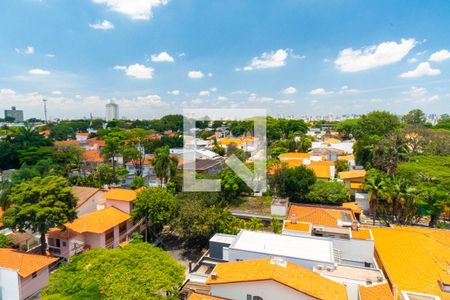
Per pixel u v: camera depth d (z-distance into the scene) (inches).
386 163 1784.0
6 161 2591.0
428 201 1280.8
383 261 864.3
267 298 657.0
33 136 2851.9
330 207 1366.9
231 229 1180.5
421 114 3503.9
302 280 666.2
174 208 1289.4
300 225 1048.8
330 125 6978.4
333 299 608.4
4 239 1128.2
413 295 658.2
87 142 3779.5
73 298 614.5
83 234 1197.1
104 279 673.6
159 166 1841.8
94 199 1491.1
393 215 1476.4
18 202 1086.4
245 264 749.9
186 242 1336.1
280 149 3009.4
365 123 2974.9
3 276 885.2
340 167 2249.0
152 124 5433.1
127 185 2156.7
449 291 702.5
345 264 803.4
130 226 1354.6
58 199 1125.1
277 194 1628.9
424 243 957.2
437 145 1753.2
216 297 675.4
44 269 967.6
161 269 733.3
